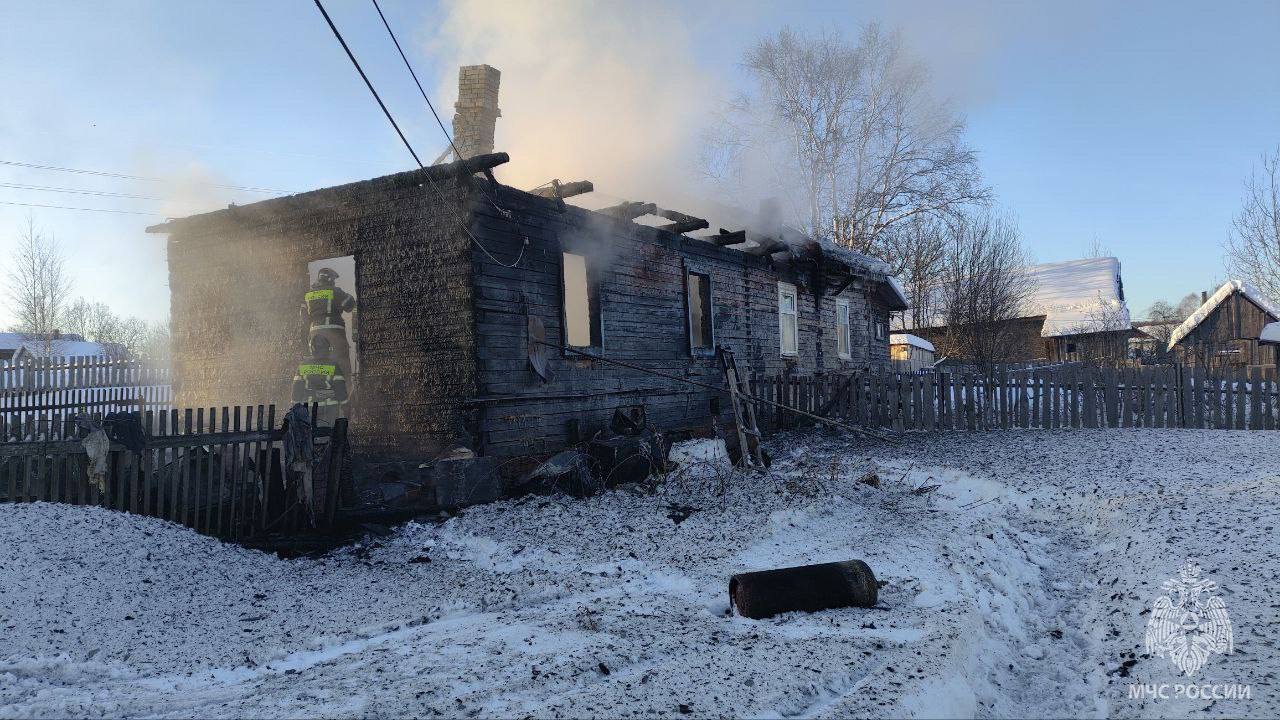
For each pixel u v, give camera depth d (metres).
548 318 10.63
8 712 3.54
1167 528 6.44
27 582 5.30
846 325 21.03
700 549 6.95
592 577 6.34
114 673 4.20
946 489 9.74
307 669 4.21
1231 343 33.62
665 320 13.13
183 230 11.62
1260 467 8.78
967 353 28.17
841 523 7.84
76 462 6.82
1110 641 4.48
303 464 7.80
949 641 4.14
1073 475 9.42
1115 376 13.41
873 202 33.03
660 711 3.28
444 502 8.66
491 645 4.44
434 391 9.59
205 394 11.45
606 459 9.93
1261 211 26.19
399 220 9.98
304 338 10.47
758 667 3.85
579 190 10.33
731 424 13.68
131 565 6.09
